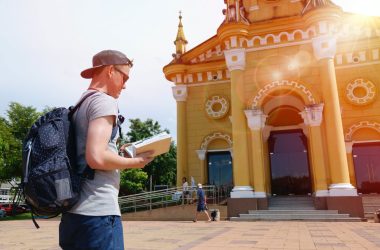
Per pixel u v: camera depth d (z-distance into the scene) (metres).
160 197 19.89
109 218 1.88
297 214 15.39
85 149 1.86
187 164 22.03
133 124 49.34
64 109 1.99
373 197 17.41
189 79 22.94
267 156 20.06
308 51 17.69
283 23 18.00
